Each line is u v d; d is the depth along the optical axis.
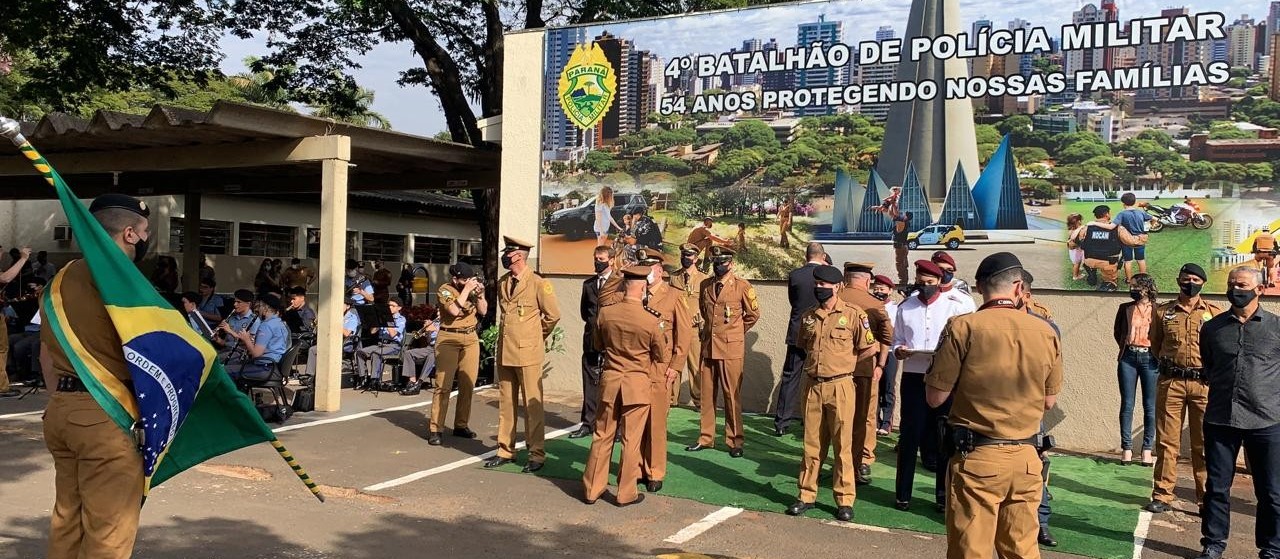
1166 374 7.25
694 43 11.66
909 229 10.61
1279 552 5.82
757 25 11.34
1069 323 9.91
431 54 17.92
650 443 7.54
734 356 8.98
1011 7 10.16
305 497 7.05
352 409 11.09
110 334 3.98
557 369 12.42
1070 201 9.94
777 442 9.64
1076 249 9.90
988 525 4.36
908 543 6.28
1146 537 6.54
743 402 11.35
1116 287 9.73
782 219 11.21
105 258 3.88
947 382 4.47
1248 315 5.91
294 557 5.59
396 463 8.34
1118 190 9.73
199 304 15.07
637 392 7.06
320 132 10.88
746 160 11.41
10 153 13.15
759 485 7.79
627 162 12.02
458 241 29.20
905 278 10.62
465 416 9.60
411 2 17.52
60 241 21.09
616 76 12.08
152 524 6.14
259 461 8.16
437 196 28.36
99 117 10.41
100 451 3.95
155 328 4.01
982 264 4.67
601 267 9.69
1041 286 10.05
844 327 6.89
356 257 24.52
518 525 6.51
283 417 10.12
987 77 10.27
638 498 7.19
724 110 11.52
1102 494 7.80
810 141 11.09
